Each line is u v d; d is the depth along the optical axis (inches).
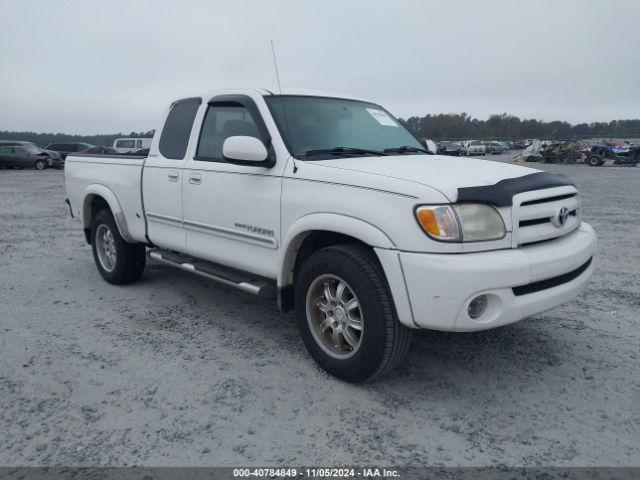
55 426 120.3
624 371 146.7
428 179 125.0
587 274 144.4
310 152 153.7
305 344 146.8
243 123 167.8
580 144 1400.1
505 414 125.2
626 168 1186.6
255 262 160.1
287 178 146.6
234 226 163.9
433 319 118.4
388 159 153.3
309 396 133.1
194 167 177.2
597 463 107.1
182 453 110.4
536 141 1481.3
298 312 146.7
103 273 233.8
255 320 187.3
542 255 126.3
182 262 189.9
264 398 132.2
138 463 107.3
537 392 135.3
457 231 117.5
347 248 133.1
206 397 132.9
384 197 124.6
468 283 115.2
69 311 196.9
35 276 247.1
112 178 218.7
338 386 138.2
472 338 168.7
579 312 193.3
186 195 180.7
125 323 184.2
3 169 1236.5
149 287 227.3
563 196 139.6
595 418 123.4
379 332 126.3
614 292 218.2
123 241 219.6
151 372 146.3
